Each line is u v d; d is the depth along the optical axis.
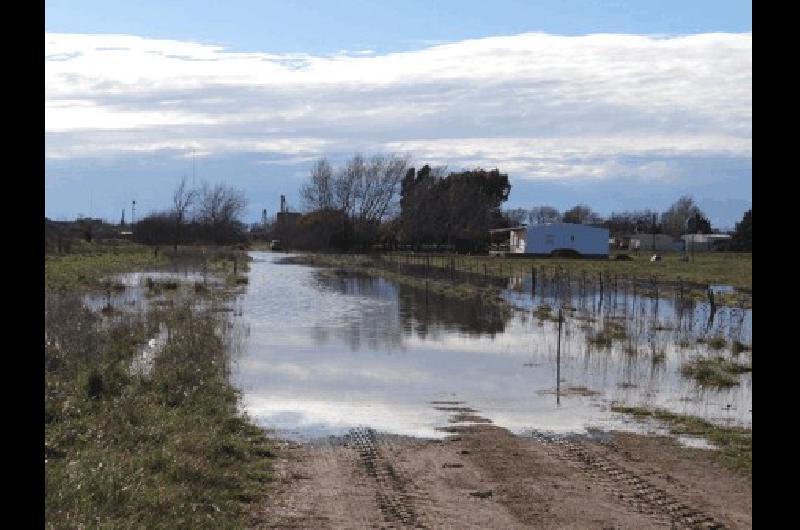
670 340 28.11
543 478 12.18
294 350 25.25
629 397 18.86
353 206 107.12
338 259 84.50
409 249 103.44
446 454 13.54
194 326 25.56
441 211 103.81
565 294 45.06
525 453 13.70
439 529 9.74
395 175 108.12
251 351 24.78
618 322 33.16
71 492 9.22
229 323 31.61
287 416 16.22
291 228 114.06
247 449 13.15
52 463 10.51
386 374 21.38
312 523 9.84
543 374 21.78
